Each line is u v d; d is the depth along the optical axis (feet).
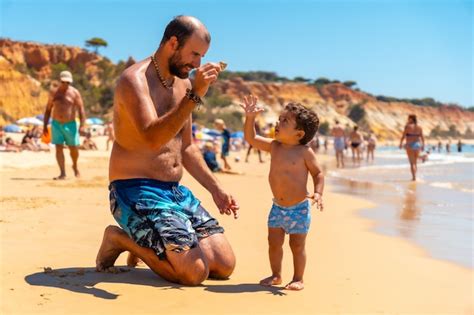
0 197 28.91
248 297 13.38
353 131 96.27
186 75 14.94
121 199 14.88
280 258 14.89
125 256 17.78
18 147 80.74
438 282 15.69
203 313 12.00
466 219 28.43
